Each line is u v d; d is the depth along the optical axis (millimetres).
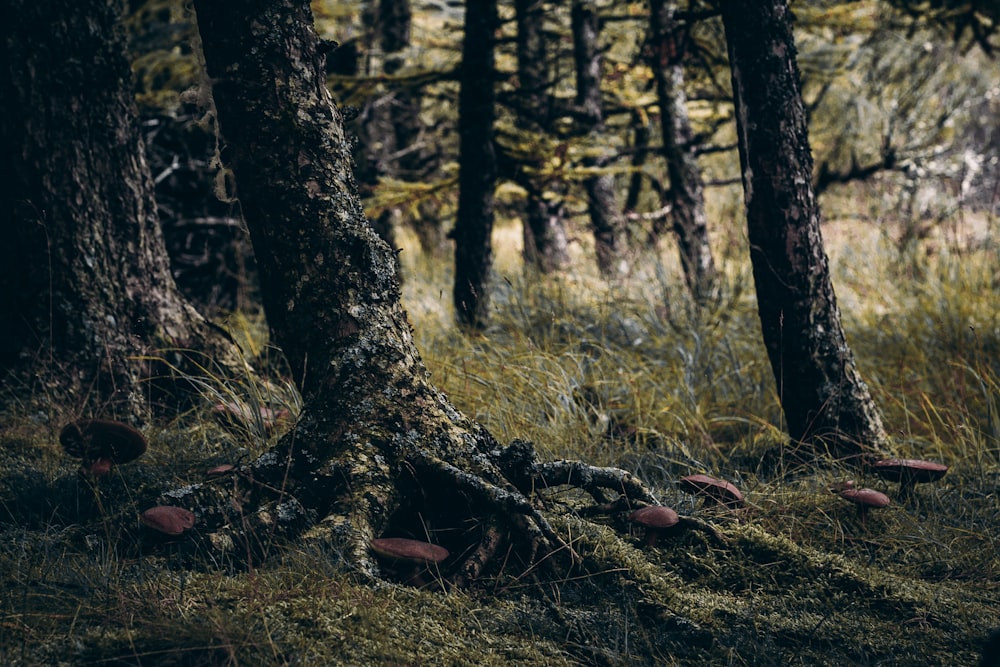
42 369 5094
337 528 3156
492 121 7371
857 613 3215
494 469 3498
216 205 9156
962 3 7758
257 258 3729
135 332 5328
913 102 11695
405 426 3490
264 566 3066
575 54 10039
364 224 3701
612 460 4609
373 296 3641
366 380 3527
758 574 3436
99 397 5109
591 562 3322
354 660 2561
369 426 3459
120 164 5383
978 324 6648
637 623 3059
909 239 8914
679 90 8797
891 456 4641
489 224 7438
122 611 2691
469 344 6410
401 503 3361
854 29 8531
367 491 3291
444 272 10578
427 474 3402
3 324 5238
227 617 2635
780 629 3076
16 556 3127
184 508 3297
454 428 3580
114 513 3607
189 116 8781
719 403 5699
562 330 7000
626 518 3666
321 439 3465
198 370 5426
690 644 2984
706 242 8695
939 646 3035
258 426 4527
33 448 4445
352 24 11562
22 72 5137
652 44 7836
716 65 7684
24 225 5172
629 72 10234
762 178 4586
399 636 2717
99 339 5207
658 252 8719
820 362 4656
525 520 3283
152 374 5305
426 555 2998
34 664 2424
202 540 3158
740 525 3793
